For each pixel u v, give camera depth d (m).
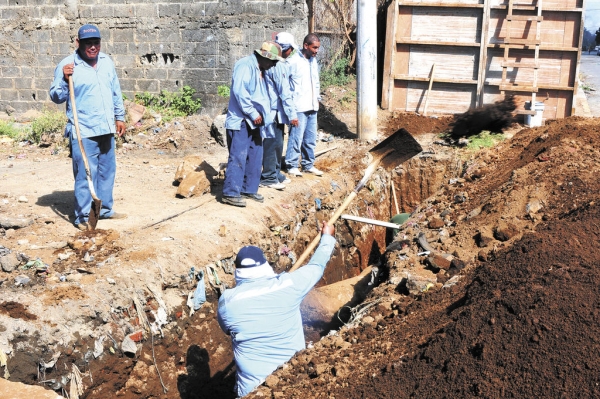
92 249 6.30
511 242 6.33
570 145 8.17
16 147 11.44
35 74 14.30
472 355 4.17
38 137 11.73
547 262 4.72
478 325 4.34
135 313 5.81
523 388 3.81
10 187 8.58
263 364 4.82
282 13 12.84
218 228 7.18
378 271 7.23
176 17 13.31
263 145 8.52
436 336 4.54
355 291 7.48
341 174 10.06
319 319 7.07
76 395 5.16
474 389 3.95
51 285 5.61
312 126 9.46
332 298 7.35
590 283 4.27
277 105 8.30
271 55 7.46
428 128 12.51
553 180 7.14
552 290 4.25
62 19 13.87
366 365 4.73
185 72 13.57
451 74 13.12
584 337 3.88
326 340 5.27
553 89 12.73
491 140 11.31
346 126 12.71
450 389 4.07
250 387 4.83
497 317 4.29
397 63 13.36
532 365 3.88
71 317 5.35
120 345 5.57
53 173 9.52
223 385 6.39
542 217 6.66
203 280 6.49
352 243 9.62
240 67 7.44
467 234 6.91
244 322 4.68
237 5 12.98
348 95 14.05
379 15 14.01
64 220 7.19
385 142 5.98
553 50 12.56
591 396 3.58
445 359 4.30
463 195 8.25
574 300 4.12
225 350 6.56
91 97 6.59
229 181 7.83
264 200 8.24
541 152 8.54
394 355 4.74
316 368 4.74
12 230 6.74
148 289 5.98
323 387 4.55
